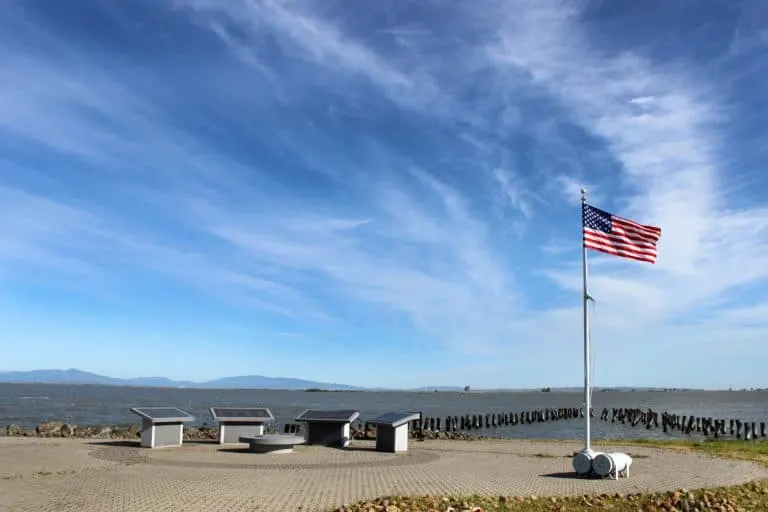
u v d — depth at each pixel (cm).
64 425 3659
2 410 7344
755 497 1457
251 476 1650
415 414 2403
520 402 15675
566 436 4934
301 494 1386
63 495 1346
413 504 1253
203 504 1264
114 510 1202
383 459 2102
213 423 5947
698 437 4956
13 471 1684
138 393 19850
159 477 1611
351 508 1213
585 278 1905
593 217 1936
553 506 1298
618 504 1328
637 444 2847
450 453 2344
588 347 1875
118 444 2428
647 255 1981
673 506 1323
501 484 1569
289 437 2297
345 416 2536
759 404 13325
